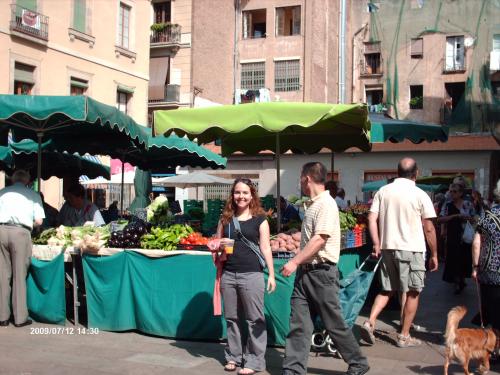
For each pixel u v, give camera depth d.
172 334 6.22
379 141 8.41
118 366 5.24
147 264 6.35
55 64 20.83
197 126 6.36
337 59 36.66
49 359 5.44
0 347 5.86
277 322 5.85
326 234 4.57
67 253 6.86
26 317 6.81
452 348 4.70
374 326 6.48
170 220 8.23
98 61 22.94
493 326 5.30
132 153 11.09
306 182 4.79
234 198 5.12
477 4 31.38
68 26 21.39
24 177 6.95
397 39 33.38
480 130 30.70
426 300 8.91
